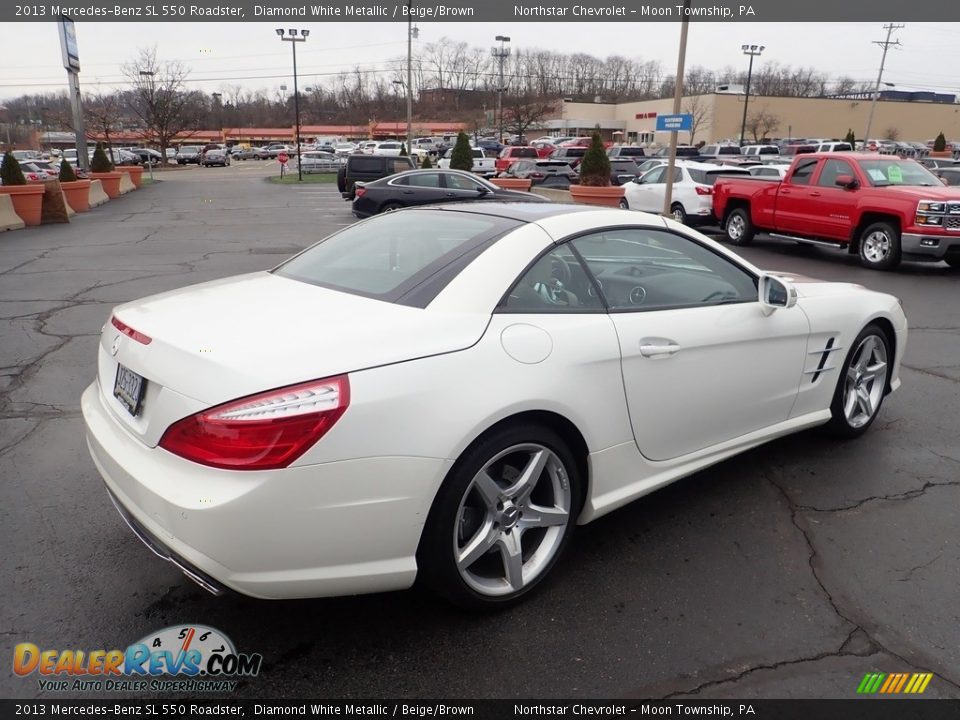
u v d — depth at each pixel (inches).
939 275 434.0
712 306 130.3
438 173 684.7
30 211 666.2
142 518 89.7
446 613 105.9
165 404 87.5
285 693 90.6
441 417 90.6
